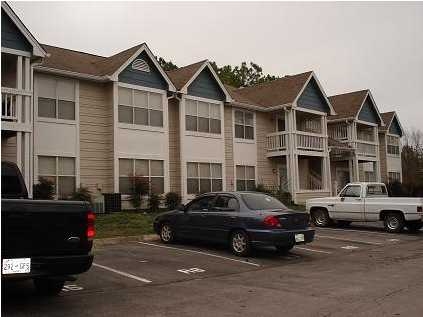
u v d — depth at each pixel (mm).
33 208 6371
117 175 20078
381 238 16172
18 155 16078
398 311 6570
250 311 6672
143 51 21328
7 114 16281
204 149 23984
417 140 56281
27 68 16734
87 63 21359
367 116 35781
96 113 20203
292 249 13320
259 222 11477
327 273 9695
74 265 6617
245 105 26438
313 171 31891
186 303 7148
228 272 9820
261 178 27578
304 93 28766
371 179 37906
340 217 19141
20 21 16453
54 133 18797
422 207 17141
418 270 9945
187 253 12070
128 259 11109
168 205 21438
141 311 6676
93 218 6996
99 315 6453
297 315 6434
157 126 21703
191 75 23281
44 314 6473
